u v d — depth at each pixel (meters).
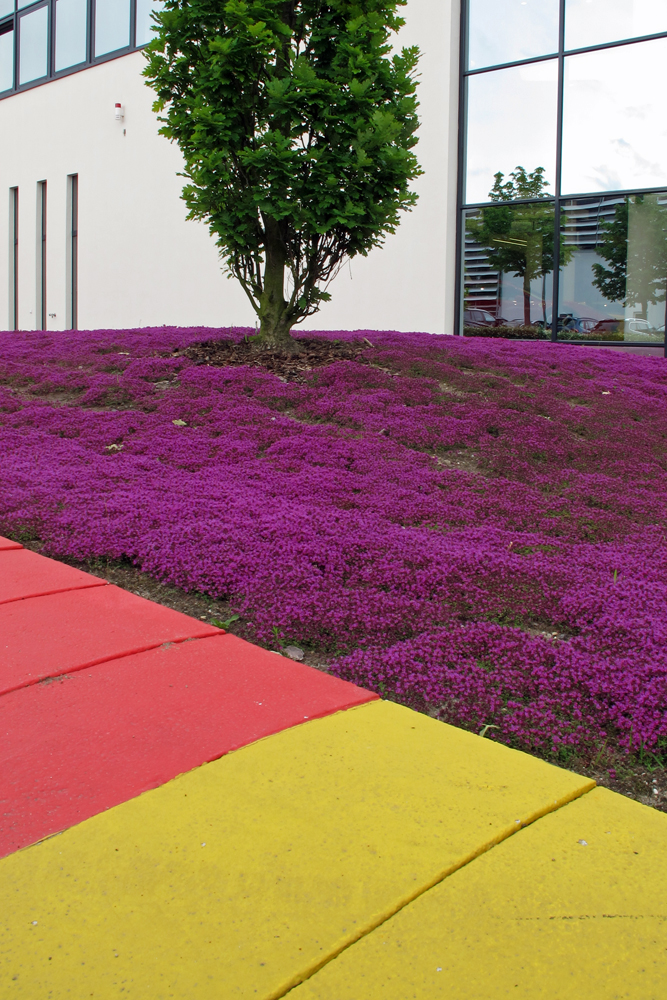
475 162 15.20
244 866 2.19
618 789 2.90
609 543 5.47
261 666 3.53
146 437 7.69
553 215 14.65
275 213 8.77
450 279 15.38
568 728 3.16
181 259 18.70
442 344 11.71
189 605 4.44
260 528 5.25
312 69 8.65
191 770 2.66
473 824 2.42
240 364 10.02
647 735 3.07
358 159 8.49
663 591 4.47
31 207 22.27
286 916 2.00
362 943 1.93
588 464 7.32
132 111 19.27
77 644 3.66
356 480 6.42
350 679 3.57
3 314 23.25
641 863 2.28
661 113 13.52
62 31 20.89
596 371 11.16
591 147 14.18
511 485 6.49
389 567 4.63
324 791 2.56
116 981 1.80
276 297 10.19
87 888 2.09
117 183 19.83
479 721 3.23
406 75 9.43
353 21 8.66
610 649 3.78
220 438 7.58
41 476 6.46
